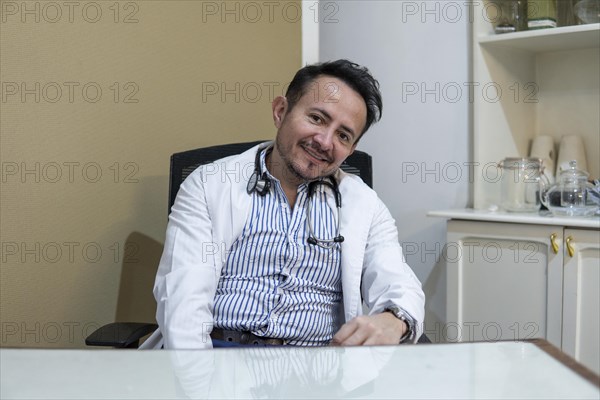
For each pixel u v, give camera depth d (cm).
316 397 66
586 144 247
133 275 198
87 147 182
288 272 158
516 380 71
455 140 250
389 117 266
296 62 246
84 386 69
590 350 203
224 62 219
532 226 212
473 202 245
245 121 228
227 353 81
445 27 250
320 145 153
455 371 74
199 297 147
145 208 199
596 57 243
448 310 231
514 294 217
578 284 204
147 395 67
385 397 66
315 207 165
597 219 202
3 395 66
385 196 269
